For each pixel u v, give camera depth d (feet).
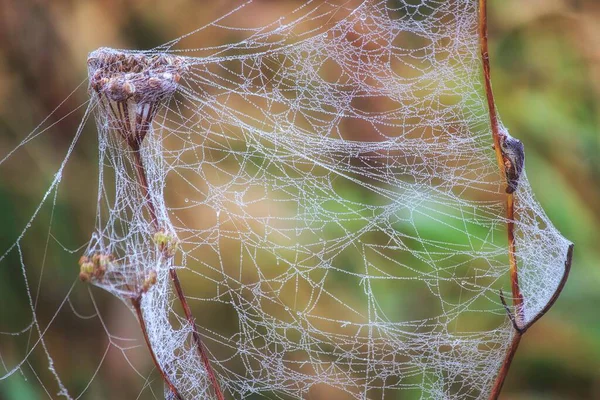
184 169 3.17
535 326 3.16
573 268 3.15
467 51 3.17
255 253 3.18
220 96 3.21
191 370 2.71
